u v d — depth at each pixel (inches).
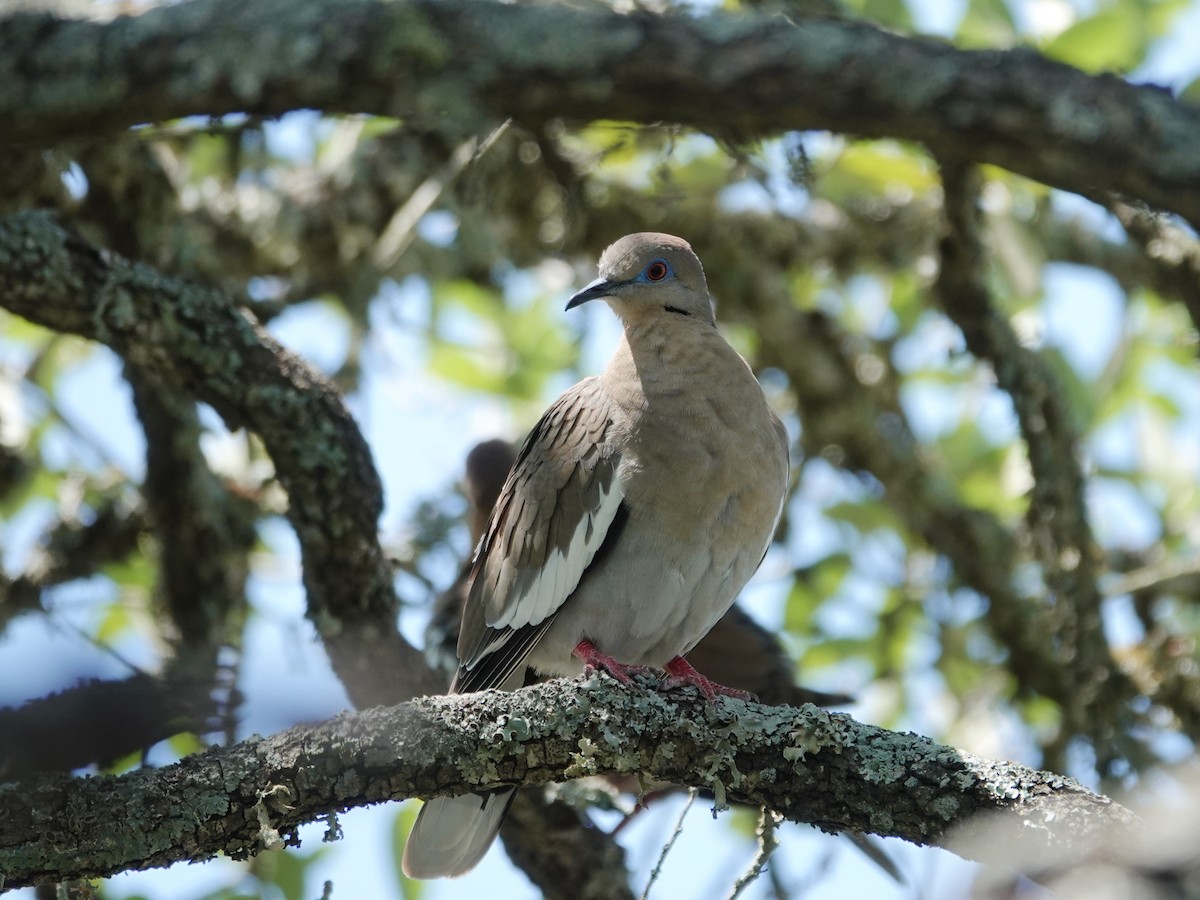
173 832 274.1
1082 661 447.5
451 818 356.5
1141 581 485.7
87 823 270.5
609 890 416.2
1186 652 474.0
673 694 303.4
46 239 369.1
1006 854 265.0
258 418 379.9
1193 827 201.3
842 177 493.4
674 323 387.2
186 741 402.0
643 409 374.6
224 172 519.5
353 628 398.9
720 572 376.8
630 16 283.9
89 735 265.9
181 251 442.0
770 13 288.2
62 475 518.6
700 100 285.9
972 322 442.0
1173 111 283.6
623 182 518.3
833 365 528.7
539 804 407.2
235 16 280.4
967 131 285.3
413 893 464.8
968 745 500.4
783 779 292.5
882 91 283.0
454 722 290.2
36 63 281.1
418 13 280.7
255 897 437.7
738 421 374.3
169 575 446.9
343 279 509.0
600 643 381.7
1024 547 497.7
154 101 281.9
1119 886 202.1
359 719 285.9
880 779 283.7
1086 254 543.5
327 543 389.7
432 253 513.3
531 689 297.9
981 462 565.6
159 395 427.2
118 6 287.9
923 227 530.9
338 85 281.0
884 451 526.6
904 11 433.1
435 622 482.9
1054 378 447.8
